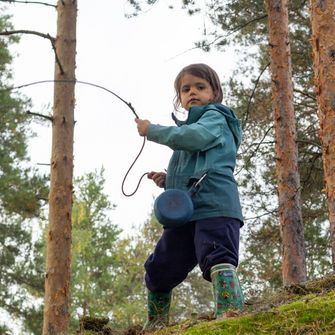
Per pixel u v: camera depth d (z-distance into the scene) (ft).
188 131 12.32
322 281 12.67
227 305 11.61
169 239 12.88
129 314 80.89
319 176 42.42
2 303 64.44
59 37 30.25
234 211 12.31
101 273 85.92
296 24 44.01
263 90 43.57
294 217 33.78
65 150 29.27
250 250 43.55
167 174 13.14
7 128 60.70
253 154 37.45
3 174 58.85
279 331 9.53
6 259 64.28
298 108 43.16
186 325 11.48
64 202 28.81
